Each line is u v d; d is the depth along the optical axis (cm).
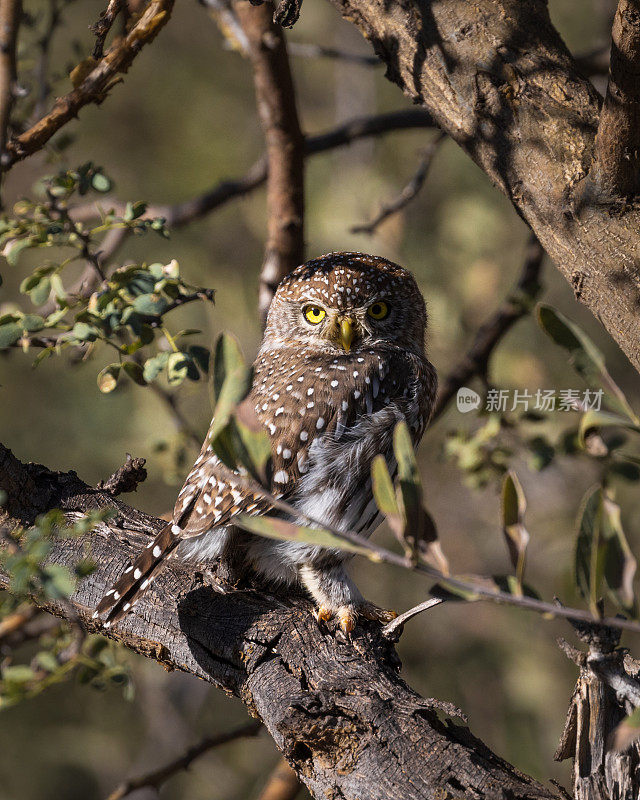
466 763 517
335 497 745
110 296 726
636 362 580
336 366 789
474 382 1260
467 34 681
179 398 1230
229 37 1130
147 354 943
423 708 558
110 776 1758
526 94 651
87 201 1310
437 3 700
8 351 956
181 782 1725
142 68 1989
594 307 599
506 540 412
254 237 1827
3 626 975
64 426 1794
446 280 1605
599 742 519
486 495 1747
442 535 1795
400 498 398
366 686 585
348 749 541
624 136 564
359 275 831
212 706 1812
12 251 750
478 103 661
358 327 821
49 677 805
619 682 506
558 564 1595
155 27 739
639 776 506
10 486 752
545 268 1653
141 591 658
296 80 2028
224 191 1205
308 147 1173
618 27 521
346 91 1902
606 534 396
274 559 712
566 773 1541
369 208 1667
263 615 662
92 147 1972
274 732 584
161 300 721
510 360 1454
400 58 709
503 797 494
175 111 2009
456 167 1719
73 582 541
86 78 750
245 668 636
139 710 1827
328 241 1681
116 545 729
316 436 749
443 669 1688
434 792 507
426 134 1797
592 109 637
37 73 1066
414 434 814
